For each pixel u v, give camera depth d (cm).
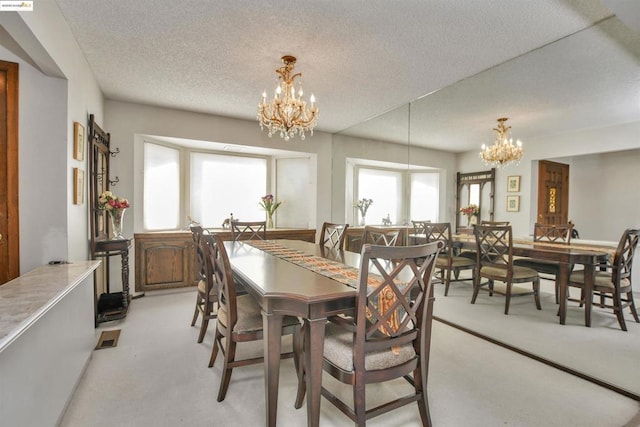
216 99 355
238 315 186
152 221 409
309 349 139
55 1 187
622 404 175
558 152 249
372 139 439
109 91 332
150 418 161
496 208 296
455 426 157
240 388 189
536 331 254
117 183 361
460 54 248
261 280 166
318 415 139
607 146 220
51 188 217
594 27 207
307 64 267
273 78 297
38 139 214
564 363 216
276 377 150
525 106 267
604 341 221
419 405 149
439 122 338
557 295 245
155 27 214
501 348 246
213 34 222
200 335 251
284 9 193
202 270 273
